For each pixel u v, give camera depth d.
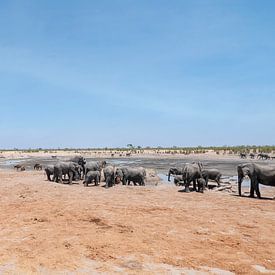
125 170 30.73
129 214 17.11
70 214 17.17
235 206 19.72
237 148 119.06
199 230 14.26
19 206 19.41
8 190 25.62
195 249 11.97
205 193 25.20
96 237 13.29
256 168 23.95
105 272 9.95
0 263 10.70
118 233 13.84
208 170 29.33
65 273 9.88
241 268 10.27
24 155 132.00
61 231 14.21
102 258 11.06
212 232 14.00
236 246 12.28
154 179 37.47
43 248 12.08
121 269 10.19
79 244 12.45
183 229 14.42
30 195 23.09
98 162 37.16
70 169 31.83
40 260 10.91
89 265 10.49
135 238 13.16
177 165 62.78
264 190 28.70
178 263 10.66
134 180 30.86
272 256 11.31
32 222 15.76
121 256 11.26
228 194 25.34
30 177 36.81
